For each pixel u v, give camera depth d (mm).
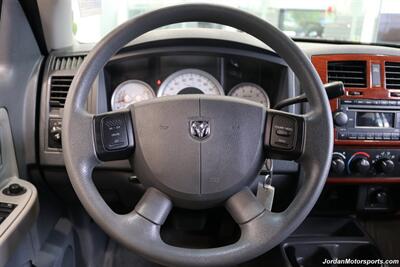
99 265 1275
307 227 1257
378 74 1014
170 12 643
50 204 1104
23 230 730
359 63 1015
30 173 968
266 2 1278
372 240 1153
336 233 1245
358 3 1232
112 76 958
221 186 648
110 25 1121
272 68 961
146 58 933
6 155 854
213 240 1161
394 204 1184
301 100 735
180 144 646
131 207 1005
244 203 645
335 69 1015
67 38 1045
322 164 628
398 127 1021
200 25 1083
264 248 603
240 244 607
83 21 1114
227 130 653
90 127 628
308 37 1190
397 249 1239
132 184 911
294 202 635
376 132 1007
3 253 653
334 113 983
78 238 1232
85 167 615
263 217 624
